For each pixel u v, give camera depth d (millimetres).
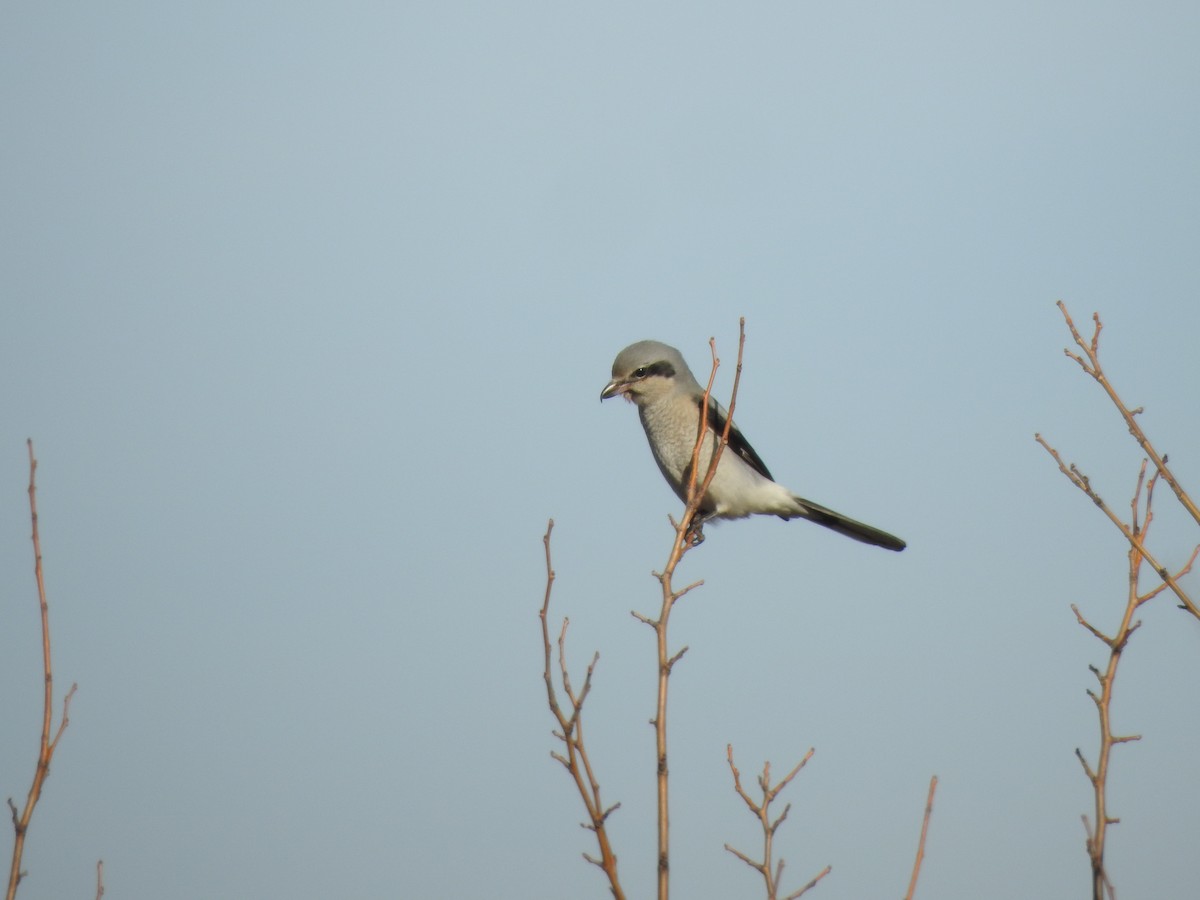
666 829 7395
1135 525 8500
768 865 8188
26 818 7379
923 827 7887
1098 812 7406
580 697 7699
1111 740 7621
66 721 7895
